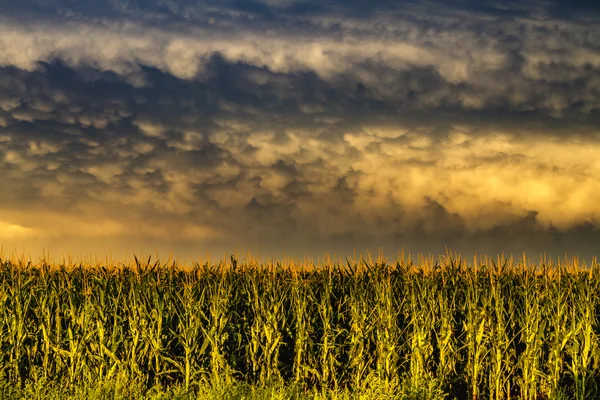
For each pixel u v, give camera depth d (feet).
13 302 49.29
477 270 53.21
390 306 47.70
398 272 52.90
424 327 47.62
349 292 51.78
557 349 44.83
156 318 47.60
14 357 47.96
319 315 50.52
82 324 48.32
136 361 46.75
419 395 39.88
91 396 39.81
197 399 40.01
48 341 47.93
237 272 54.29
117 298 50.34
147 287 49.93
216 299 47.42
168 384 46.26
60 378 46.68
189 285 49.73
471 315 46.88
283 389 40.96
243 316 50.01
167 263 53.42
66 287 51.90
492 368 46.03
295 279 51.55
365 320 48.01
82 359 46.80
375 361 48.24
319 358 47.91
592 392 43.86
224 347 47.16
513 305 49.01
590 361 45.62
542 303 48.73
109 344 47.21
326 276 52.90
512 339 46.19
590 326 45.11
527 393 46.01
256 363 46.57
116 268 53.42
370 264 54.03
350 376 47.26
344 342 48.39
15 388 43.75
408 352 47.96
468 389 46.26
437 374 46.16
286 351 49.57
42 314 49.80
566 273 53.57
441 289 51.06
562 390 44.29
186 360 44.78
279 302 49.03
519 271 53.11
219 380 43.24
